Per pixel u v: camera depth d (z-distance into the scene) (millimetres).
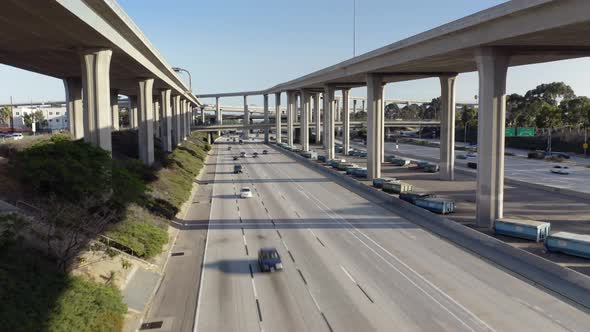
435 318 25078
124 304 24969
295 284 30203
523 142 157625
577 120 150250
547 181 79875
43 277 22688
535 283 29969
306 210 53844
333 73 97438
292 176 86000
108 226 33875
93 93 45406
